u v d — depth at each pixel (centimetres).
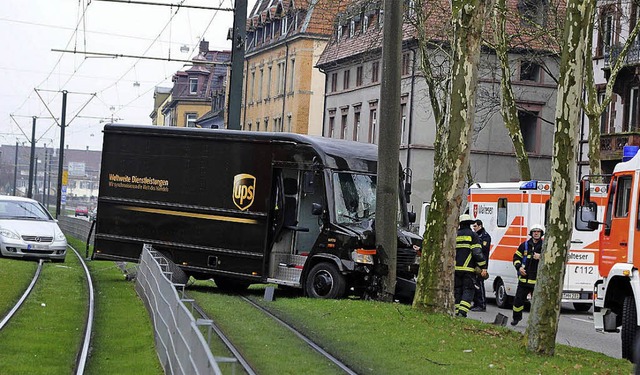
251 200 3120
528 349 1931
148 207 3297
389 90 2944
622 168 2091
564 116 1867
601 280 2148
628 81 5997
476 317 3128
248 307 2711
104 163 3372
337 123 9031
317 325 2327
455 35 2484
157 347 1891
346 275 3003
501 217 3694
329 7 5066
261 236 3100
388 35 2931
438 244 2550
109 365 1753
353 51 8606
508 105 4638
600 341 2605
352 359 1823
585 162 6425
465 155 2516
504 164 7706
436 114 4719
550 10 4738
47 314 2450
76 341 2036
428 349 1978
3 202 4450
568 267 3434
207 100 15625
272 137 3102
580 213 2097
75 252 5209
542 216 3534
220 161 3181
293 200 3081
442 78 4916
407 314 2512
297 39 9744
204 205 3200
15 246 4212
